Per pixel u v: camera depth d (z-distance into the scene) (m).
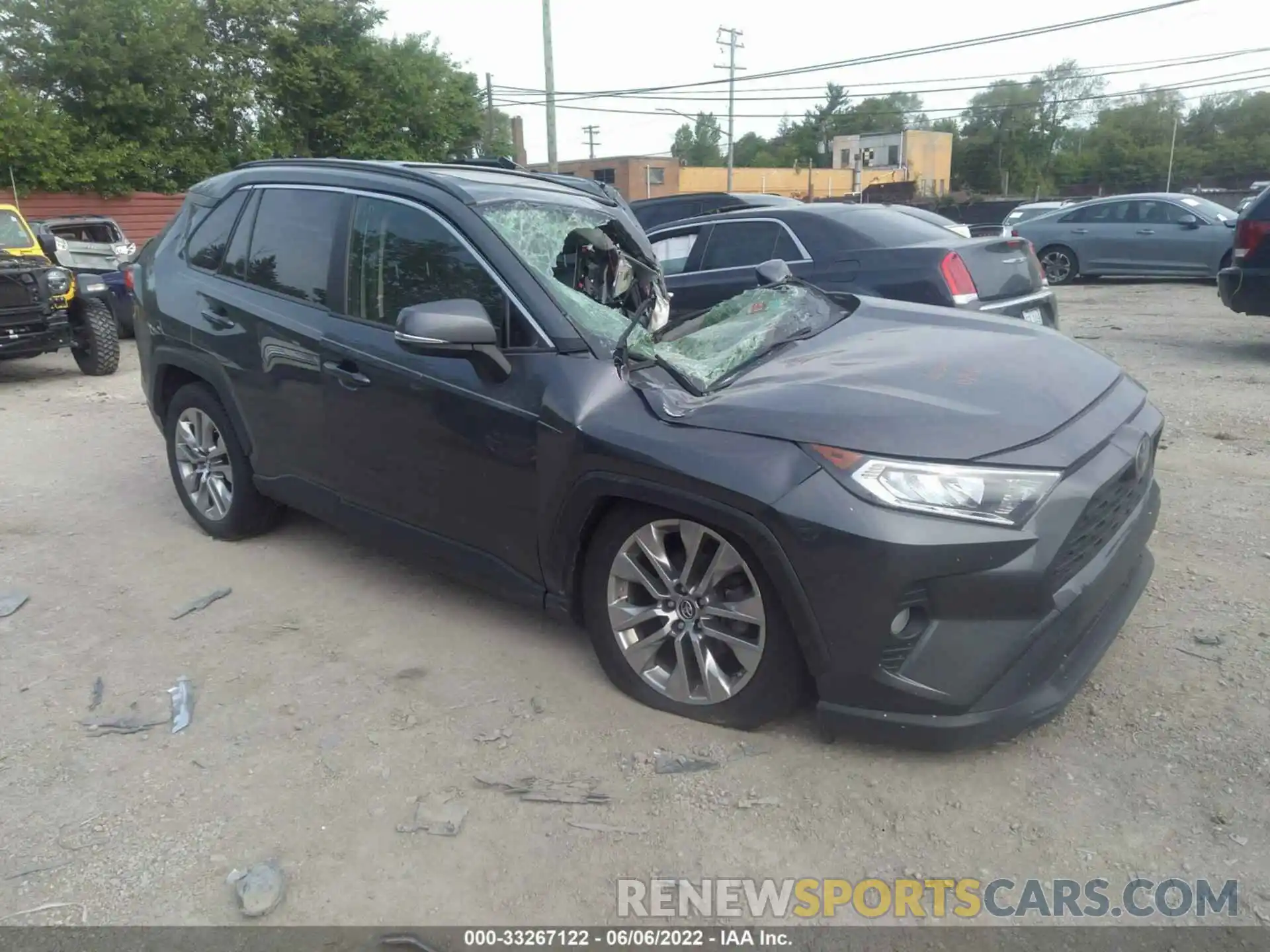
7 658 3.93
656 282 4.85
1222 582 4.22
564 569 3.50
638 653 3.40
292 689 3.64
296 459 4.45
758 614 3.07
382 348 3.94
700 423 3.14
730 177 47.03
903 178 76.25
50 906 2.62
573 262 4.20
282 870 2.72
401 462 3.94
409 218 4.01
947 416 2.99
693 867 2.70
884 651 2.86
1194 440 6.40
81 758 3.25
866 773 3.04
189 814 2.96
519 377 3.52
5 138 20.83
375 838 2.84
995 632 2.84
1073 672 3.04
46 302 9.78
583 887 2.64
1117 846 2.71
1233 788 2.90
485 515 3.70
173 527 5.36
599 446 3.25
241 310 4.56
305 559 4.85
